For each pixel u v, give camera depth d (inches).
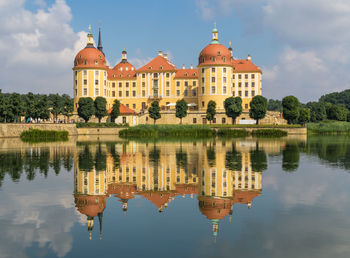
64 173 1120.8
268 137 3457.2
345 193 829.8
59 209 701.3
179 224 609.3
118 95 5413.4
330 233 558.9
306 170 1181.7
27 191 857.5
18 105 3405.5
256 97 4239.7
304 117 5369.1
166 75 5260.8
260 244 516.7
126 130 3612.2
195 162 1389.0
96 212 682.2
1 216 653.9
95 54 5002.5
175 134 3634.4
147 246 510.3
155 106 4488.2
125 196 810.8
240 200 768.9
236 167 1251.2
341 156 1609.3
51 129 3486.7
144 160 1454.2
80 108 4232.3
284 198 783.7
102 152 1787.6
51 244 519.8
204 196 808.9
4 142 2544.3
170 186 920.9
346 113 6919.3
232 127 3909.9
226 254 480.7
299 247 504.1
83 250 497.7
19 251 494.9
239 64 5324.8
